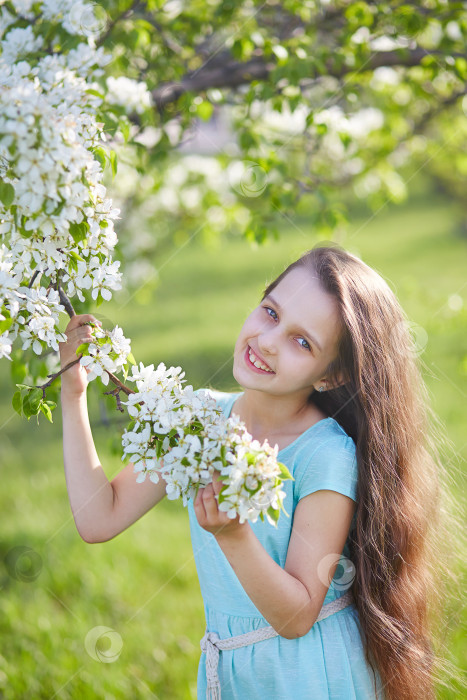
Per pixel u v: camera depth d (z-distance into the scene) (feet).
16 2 5.12
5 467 12.25
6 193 3.11
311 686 4.00
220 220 9.30
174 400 3.43
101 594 8.38
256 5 6.82
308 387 4.37
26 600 8.14
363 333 4.21
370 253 26.25
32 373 4.57
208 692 4.17
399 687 4.32
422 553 4.65
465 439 10.87
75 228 3.30
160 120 6.71
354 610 4.32
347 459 4.16
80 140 3.28
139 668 7.06
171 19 6.85
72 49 4.87
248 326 4.18
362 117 8.67
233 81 6.80
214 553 4.22
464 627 6.00
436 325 9.12
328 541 4.01
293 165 8.63
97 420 12.40
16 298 3.44
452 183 15.31
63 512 10.54
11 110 2.96
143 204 9.55
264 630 4.08
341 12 6.91
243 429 3.29
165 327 19.79
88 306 5.07
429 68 6.68
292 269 4.27
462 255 25.09
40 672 6.87
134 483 4.36
